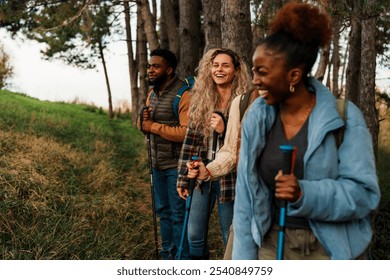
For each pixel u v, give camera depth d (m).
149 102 4.30
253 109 2.04
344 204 1.80
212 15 6.02
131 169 8.50
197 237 3.58
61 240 4.27
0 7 9.35
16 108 11.66
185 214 3.74
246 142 2.03
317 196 1.80
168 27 9.69
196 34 8.59
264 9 6.27
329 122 1.84
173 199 4.11
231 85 3.42
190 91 3.86
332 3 4.68
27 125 9.49
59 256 4.09
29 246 4.07
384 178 8.83
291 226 1.97
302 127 1.93
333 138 1.86
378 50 7.22
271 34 1.89
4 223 4.44
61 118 11.80
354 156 1.84
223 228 3.43
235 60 3.42
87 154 8.31
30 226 4.52
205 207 3.54
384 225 6.00
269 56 1.84
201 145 3.58
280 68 1.84
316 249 1.96
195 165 3.04
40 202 4.96
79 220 4.83
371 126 5.52
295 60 1.84
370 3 4.70
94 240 4.47
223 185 3.31
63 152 7.69
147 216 5.73
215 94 3.52
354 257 1.91
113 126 13.58
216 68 3.40
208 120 3.51
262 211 2.04
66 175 6.57
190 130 3.65
